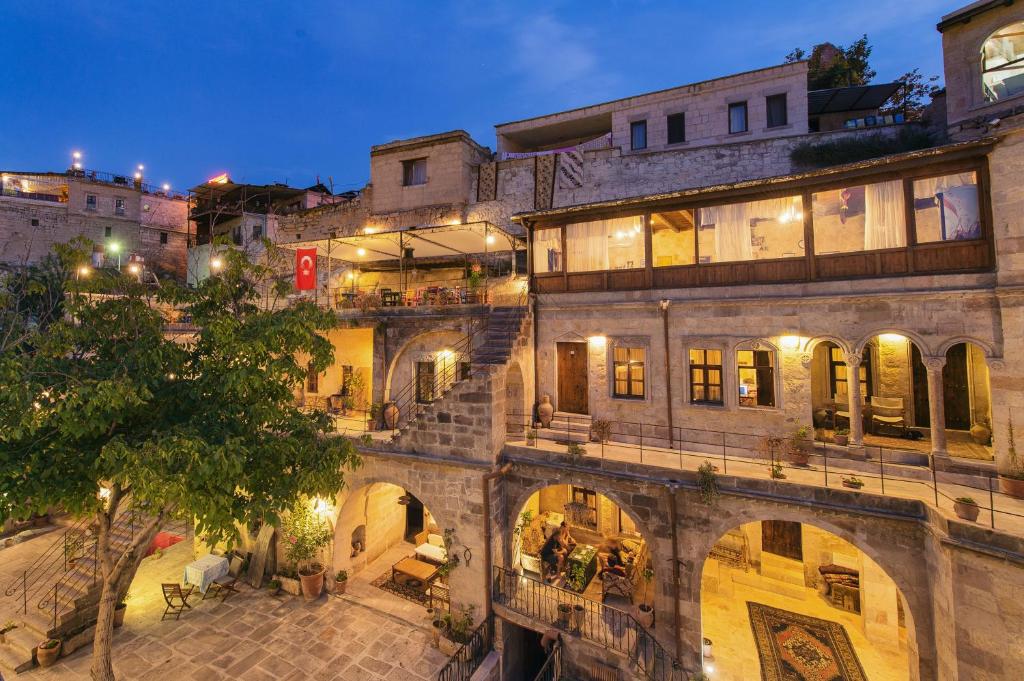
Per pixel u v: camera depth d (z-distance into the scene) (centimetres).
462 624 1245
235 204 3897
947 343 1074
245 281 1173
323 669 1159
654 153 2075
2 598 1350
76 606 1255
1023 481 952
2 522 790
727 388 1318
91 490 908
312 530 1481
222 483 889
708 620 1331
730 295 1316
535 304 1600
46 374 846
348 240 1931
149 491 769
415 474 1371
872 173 1155
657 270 1412
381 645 1248
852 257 1178
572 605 1188
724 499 1084
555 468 1264
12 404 761
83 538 1511
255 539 1570
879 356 1508
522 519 1536
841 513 986
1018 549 763
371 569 1620
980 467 1027
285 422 1098
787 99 1997
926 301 1097
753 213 1304
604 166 2152
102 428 834
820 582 1448
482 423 1285
